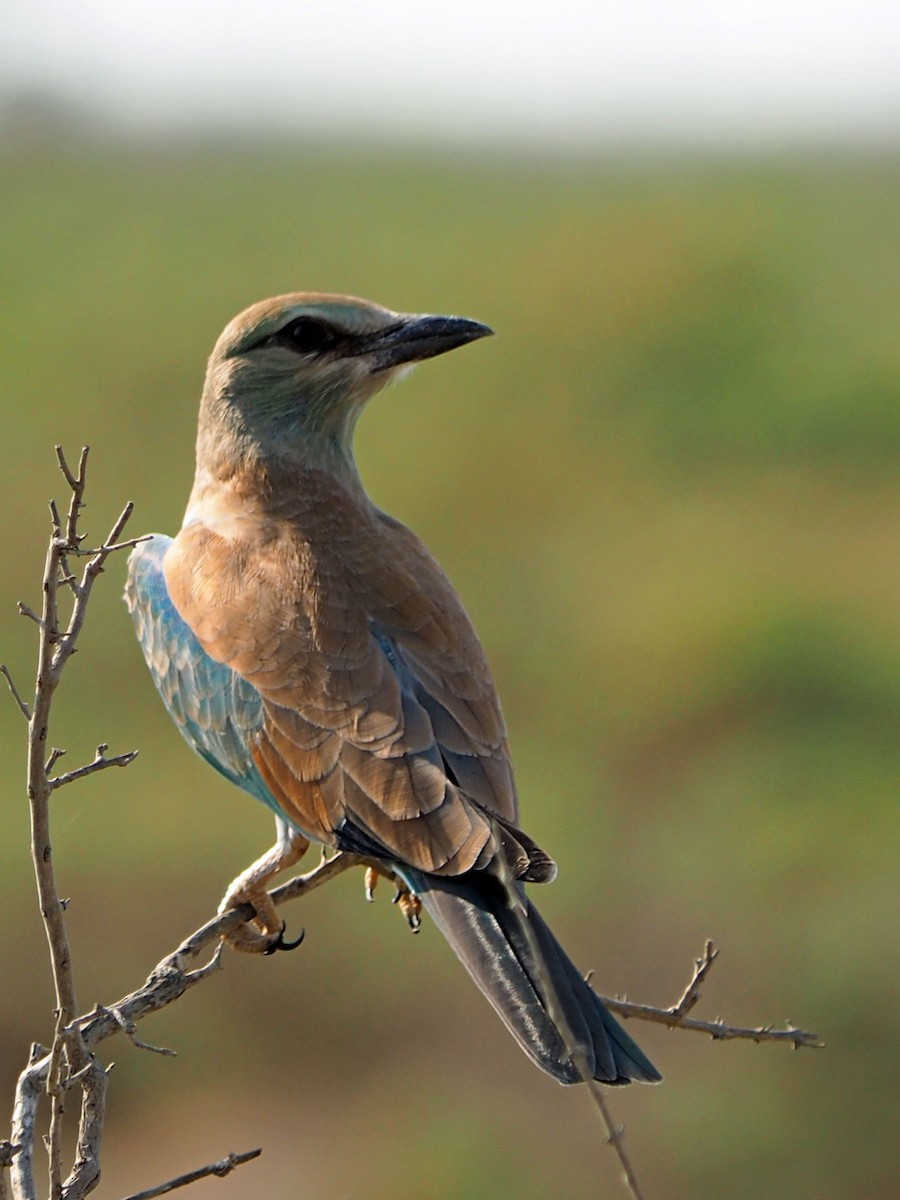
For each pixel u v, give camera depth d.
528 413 29.98
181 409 30.11
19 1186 7.43
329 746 8.96
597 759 21.28
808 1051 16.05
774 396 30.22
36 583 24.39
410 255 39.22
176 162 58.44
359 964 17.31
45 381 31.03
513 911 8.32
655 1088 15.73
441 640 9.34
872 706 21.53
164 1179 15.61
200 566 9.79
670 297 33.28
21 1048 16.64
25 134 59.53
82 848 18.62
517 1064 16.30
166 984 8.73
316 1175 15.41
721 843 19.16
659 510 27.36
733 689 21.88
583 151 64.31
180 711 9.92
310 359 10.62
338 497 10.38
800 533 26.16
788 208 43.66
